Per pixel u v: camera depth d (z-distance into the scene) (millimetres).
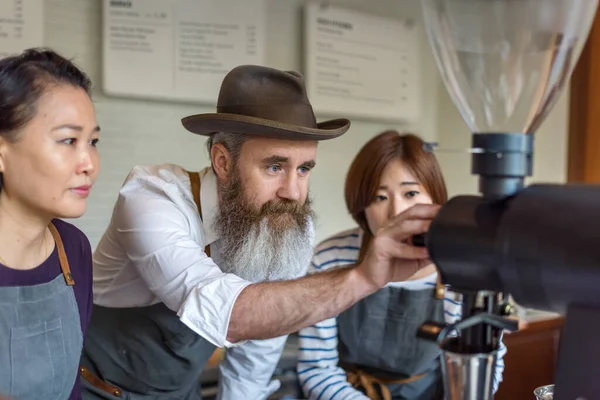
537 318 2119
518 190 582
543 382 2105
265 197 1124
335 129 1115
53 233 1046
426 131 2617
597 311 523
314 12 2234
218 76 2045
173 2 1954
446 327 564
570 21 612
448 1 619
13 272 943
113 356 1304
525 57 620
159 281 1067
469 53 629
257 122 1035
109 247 1248
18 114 839
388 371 1562
